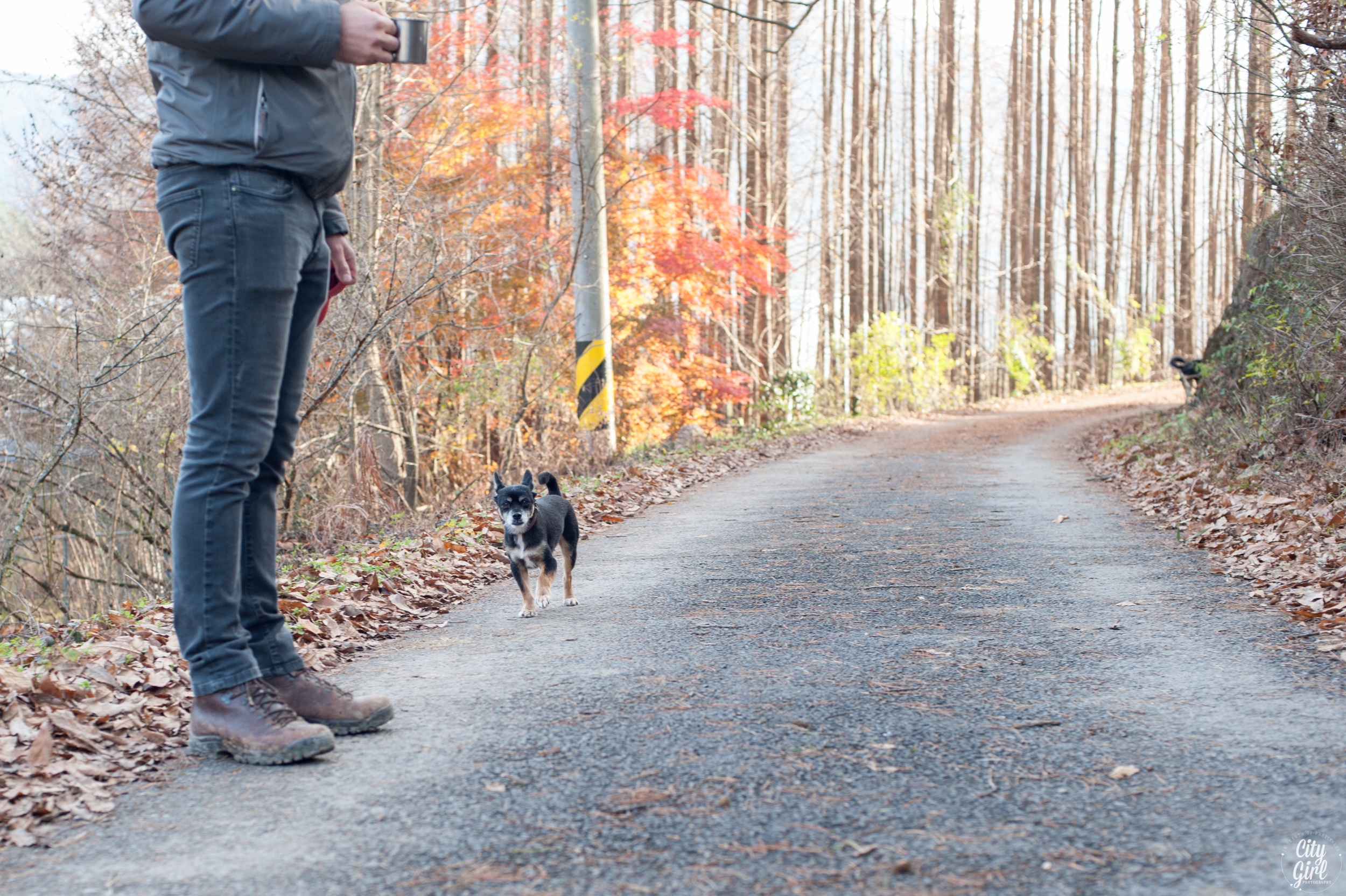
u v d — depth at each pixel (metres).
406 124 13.12
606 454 13.38
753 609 5.23
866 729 3.15
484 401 14.51
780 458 15.84
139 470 9.62
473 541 7.89
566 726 3.30
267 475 3.36
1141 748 2.91
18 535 8.66
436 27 14.50
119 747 3.31
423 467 15.16
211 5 2.75
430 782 2.82
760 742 3.05
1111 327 40.66
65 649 4.55
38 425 9.53
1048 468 13.29
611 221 18.06
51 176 11.95
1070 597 5.28
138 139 12.67
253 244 2.99
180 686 4.14
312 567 6.67
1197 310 43.12
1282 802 2.47
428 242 10.59
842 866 2.19
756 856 2.25
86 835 2.57
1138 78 36.69
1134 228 39.59
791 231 23.19
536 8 18.94
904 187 39.47
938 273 33.41
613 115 18.03
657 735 3.16
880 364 28.62
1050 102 37.19
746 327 25.52
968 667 3.93
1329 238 8.30
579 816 2.52
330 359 10.48
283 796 2.77
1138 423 17.70
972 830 2.36
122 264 11.98
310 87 3.04
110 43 11.64
